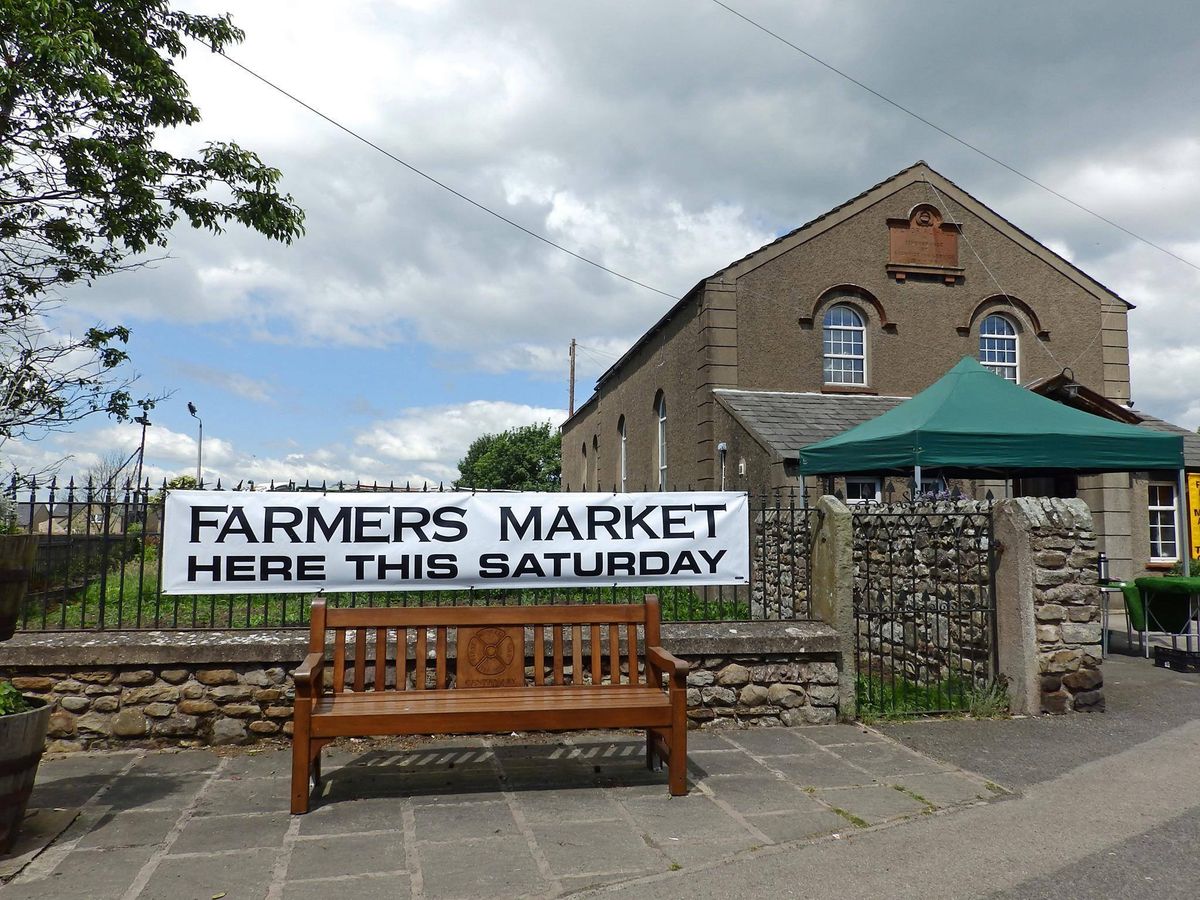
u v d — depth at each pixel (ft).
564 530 21.72
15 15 25.04
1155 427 52.54
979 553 24.53
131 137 31.83
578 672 17.97
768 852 13.56
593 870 12.80
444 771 17.37
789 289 55.47
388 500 20.95
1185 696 25.29
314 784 16.34
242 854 13.20
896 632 29.22
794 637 21.08
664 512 22.26
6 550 13.97
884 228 57.36
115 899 11.64
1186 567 37.58
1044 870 12.98
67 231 32.04
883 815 15.24
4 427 33.22
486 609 17.46
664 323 62.69
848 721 21.50
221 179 33.17
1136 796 16.42
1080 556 23.25
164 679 18.53
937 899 12.01
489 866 12.88
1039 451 30.73
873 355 56.34
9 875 12.34
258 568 20.26
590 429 94.07
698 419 55.42
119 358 34.68
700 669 20.86
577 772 17.39
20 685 18.06
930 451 30.53
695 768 17.80
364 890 12.02
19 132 29.14
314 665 15.65
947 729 21.12
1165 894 12.19
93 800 15.42
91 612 27.25
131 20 31.19
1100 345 59.82
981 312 58.39
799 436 47.01
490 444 213.46
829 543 22.07
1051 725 21.61
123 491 19.56
